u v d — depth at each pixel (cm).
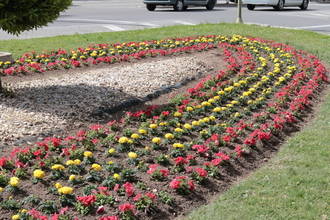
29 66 1041
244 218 459
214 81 946
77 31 1620
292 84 937
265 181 541
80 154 587
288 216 459
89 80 930
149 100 844
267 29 1606
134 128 699
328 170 561
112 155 601
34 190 506
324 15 2345
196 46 1289
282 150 647
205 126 718
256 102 820
